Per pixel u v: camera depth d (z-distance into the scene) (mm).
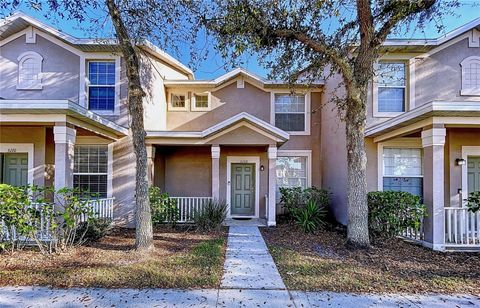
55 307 4043
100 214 8875
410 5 6164
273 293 4535
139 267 5551
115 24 6605
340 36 7523
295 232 8961
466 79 9516
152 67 10789
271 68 8273
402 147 9680
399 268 5664
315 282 4965
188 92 12219
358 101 7004
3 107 6820
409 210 7605
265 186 11820
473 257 6461
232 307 4070
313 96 12312
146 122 10297
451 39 9484
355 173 7070
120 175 9969
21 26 9875
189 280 4980
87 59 9930
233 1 6648
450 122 7035
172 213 9844
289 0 6859
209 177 12016
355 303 4211
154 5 6977
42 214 6633
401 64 9711
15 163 9484
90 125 8398
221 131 9945
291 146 12258
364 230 7023
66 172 7305
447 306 4133
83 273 5219
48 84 9859
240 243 7602
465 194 9039
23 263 5824
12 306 4062
